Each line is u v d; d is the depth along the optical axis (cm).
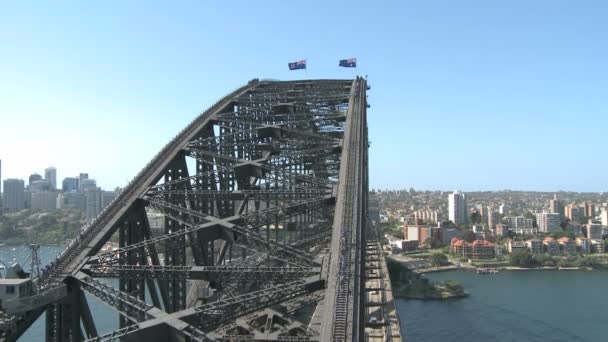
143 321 2403
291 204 3600
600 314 14362
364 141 4816
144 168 4272
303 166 5175
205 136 5431
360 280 2644
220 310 2514
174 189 4184
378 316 4003
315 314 2906
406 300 16612
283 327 2680
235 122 5453
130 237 3675
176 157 4625
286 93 6769
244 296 2569
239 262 4100
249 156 5428
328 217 4509
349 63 7838
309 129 5866
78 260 3045
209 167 4841
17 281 2492
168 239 3275
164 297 3362
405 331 12769
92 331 2817
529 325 13238
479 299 16712
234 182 4831
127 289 3144
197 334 2278
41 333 8681
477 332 12619
